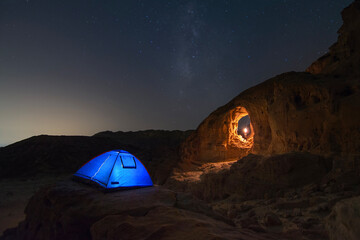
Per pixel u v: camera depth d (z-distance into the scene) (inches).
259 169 367.2
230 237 114.8
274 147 495.5
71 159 1012.5
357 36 391.5
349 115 311.7
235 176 405.4
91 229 143.3
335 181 272.8
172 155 861.2
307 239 160.9
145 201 186.1
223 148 772.6
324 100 360.8
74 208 176.6
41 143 1126.4
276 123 478.6
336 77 391.5
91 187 219.9
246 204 317.7
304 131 393.7
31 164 917.8
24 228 211.5
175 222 133.3
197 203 196.5
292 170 325.4
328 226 109.7
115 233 122.8
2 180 756.6
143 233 118.9
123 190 220.5
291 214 226.2
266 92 586.2
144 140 1931.6
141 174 243.9
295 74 496.7
